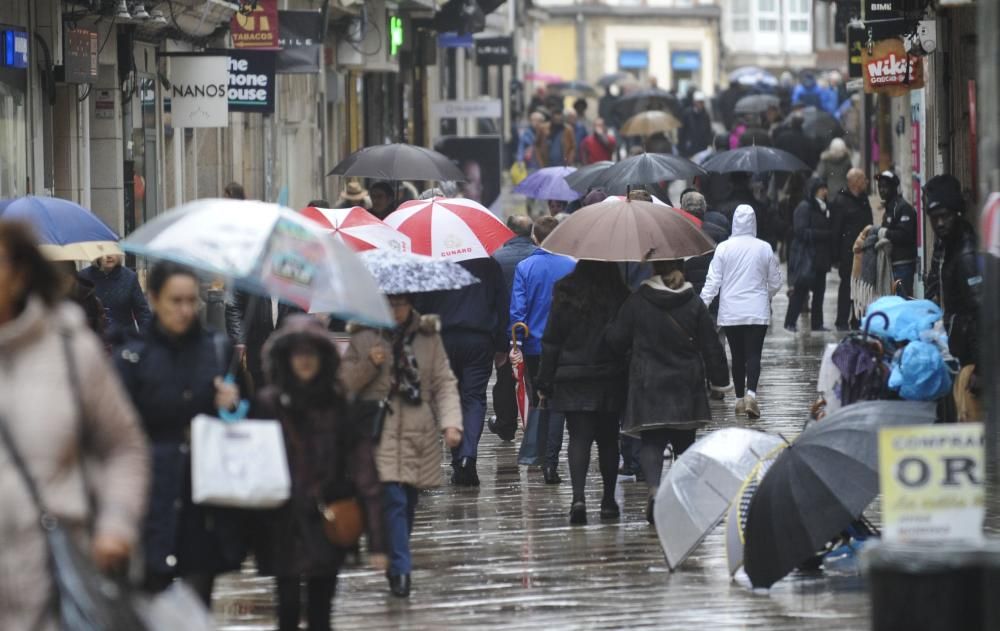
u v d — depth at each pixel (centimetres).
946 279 3112
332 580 2172
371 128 10519
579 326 3080
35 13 4756
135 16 5281
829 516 2511
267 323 3809
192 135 6738
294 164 8525
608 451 3167
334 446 2111
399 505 2562
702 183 7106
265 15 6425
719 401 4669
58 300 1608
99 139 5509
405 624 2402
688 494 2688
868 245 5244
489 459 3866
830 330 6234
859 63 8156
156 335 2078
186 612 1664
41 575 1564
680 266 3422
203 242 2084
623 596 2561
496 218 3575
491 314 3528
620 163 5194
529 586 2638
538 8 19875
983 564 1822
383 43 9606
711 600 2523
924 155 5972
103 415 1605
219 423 2014
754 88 14388
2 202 3061
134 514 1609
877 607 1908
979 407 3023
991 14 1966
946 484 1945
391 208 4431
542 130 11956
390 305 2569
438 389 2591
